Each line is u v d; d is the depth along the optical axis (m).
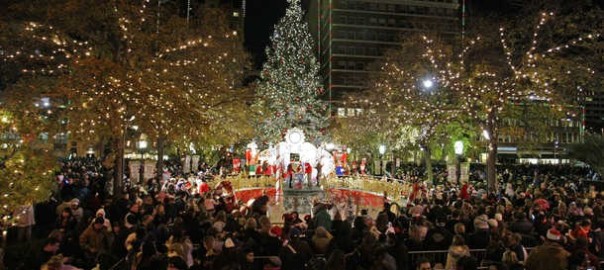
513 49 22.12
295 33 62.00
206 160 38.50
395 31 92.94
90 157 48.38
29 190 8.52
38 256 8.34
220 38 25.03
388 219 10.62
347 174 33.75
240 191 26.45
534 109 23.44
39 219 13.76
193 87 20.22
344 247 8.46
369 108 37.66
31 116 11.02
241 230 9.13
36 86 16.23
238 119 26.31
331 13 92.31
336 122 50.16
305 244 7.78
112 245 8.47
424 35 28.25
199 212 10.72
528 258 7.45
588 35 19.25
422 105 25.55
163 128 17.42
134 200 12.96
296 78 59.78
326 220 10.67
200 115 17.95
